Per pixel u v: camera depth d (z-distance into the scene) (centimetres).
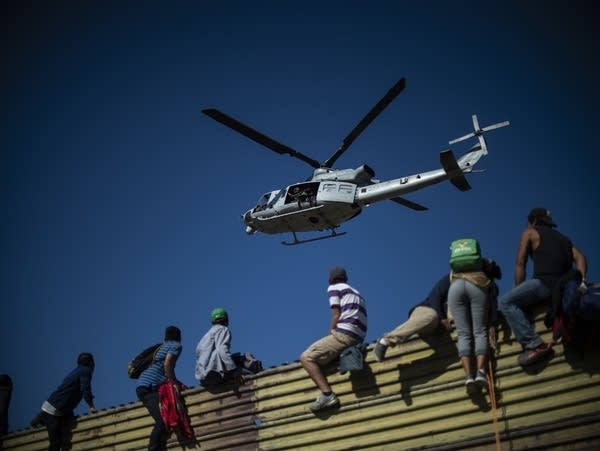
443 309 895
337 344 930
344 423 936
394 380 920
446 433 873
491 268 870
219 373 1033
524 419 834
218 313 1077
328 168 1780
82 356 1197
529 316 859
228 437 1017
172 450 1051
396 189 1667
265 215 1783
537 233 844
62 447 1160
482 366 835
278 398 998
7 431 1257
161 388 1066
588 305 772
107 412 1142
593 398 806
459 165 1752
